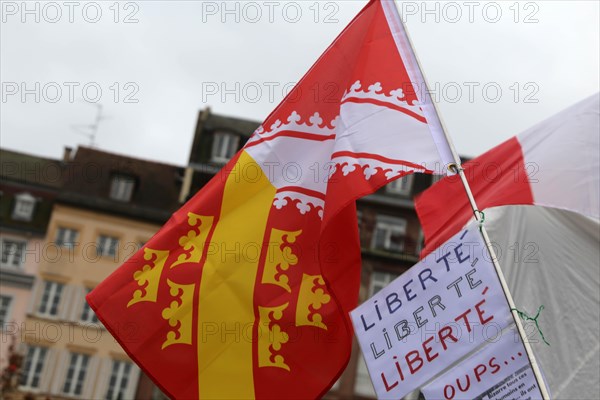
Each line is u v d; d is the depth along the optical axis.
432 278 7.57
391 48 8.84
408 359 7.50
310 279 8.77
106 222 49.44
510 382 7.27
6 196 49.31
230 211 8.96
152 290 8.77
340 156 8.42
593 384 9.79
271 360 8.63
